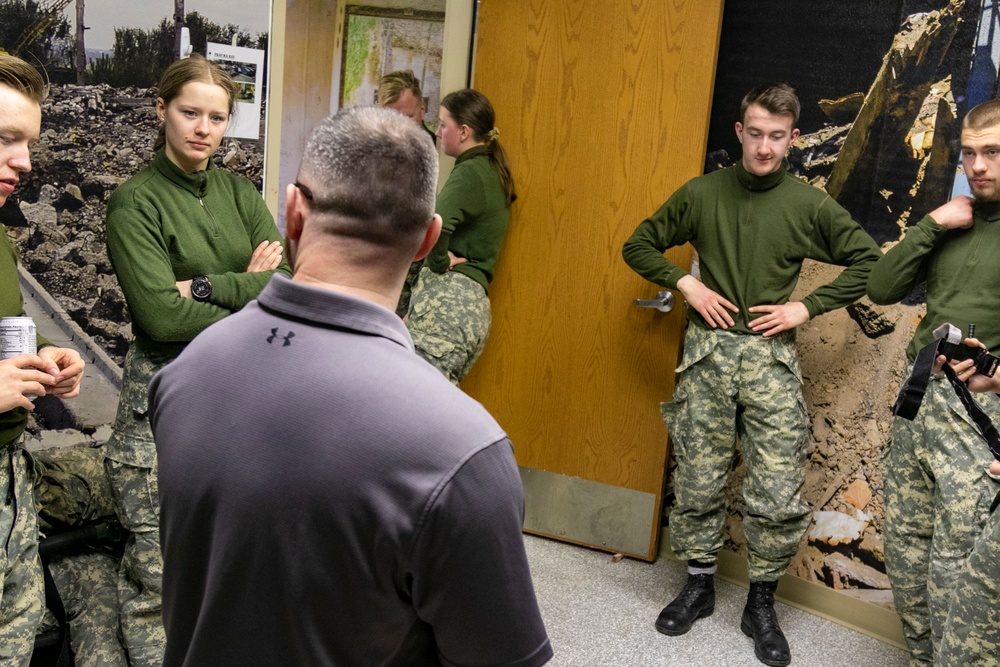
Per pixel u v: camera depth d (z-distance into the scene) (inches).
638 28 117.0
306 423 33.5
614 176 121.2
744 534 108.3
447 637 35.5
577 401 127.7
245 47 116.0
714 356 106.3
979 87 96.8
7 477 71.1
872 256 100.3
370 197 35.7
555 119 124.1
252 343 35.7
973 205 86.5
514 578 34.8
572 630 106.7
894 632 107.7
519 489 34.9
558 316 127.6
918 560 90.0
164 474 36.4
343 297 35.3
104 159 107.5
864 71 105.5
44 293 106.0
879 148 105.0
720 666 101.0
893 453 91.4
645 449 124.0
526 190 127.2
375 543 32.9
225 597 34.6
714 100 119.0
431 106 155.3
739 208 104.4
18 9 99.9
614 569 124.3
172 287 82.3
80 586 92.7
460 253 123.6
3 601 71.9
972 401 65.9
